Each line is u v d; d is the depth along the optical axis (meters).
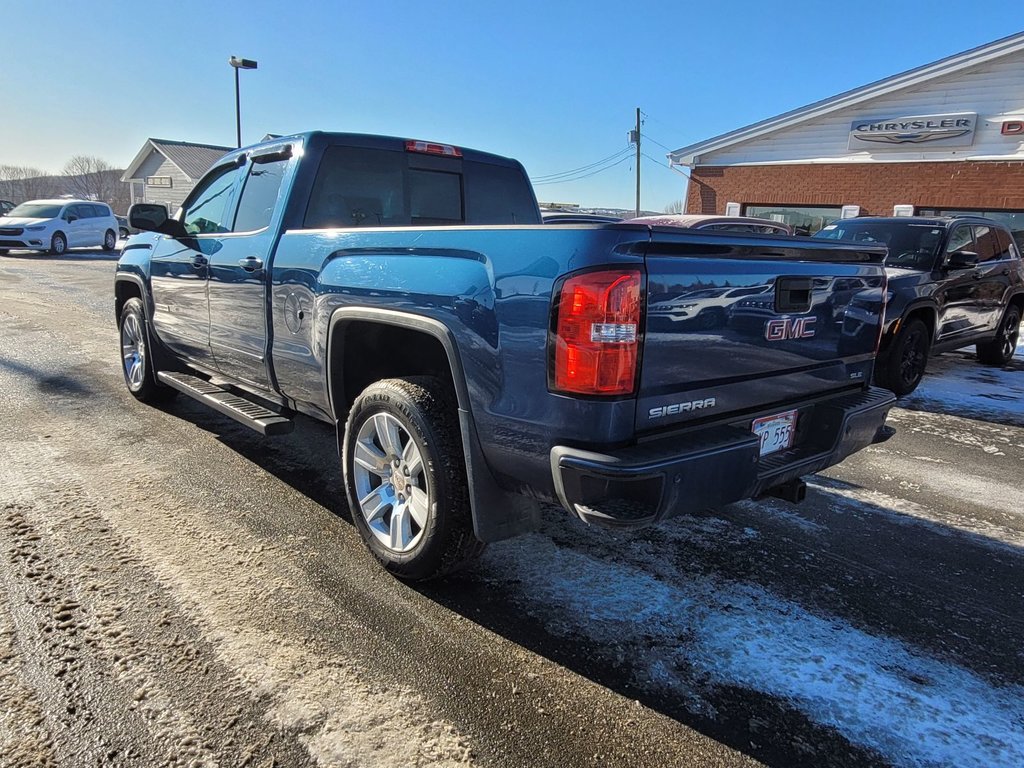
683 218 10.34
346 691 2.34
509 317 2.45
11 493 3.81
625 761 2.09
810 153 18.11
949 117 15.80
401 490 3.05
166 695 2.28
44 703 2.22
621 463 2.23
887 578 3.28
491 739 2.15
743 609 2.95
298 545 3.36
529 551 3.41
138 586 2.92
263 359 3.89
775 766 2.10
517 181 4.93
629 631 2.76
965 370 8.73
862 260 3.24
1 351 7.65
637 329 2.27
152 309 5.29
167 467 4.32
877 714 2.34
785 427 2.99
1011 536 3.80
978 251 8.04
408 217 4.30
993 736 2.26
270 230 3.82
